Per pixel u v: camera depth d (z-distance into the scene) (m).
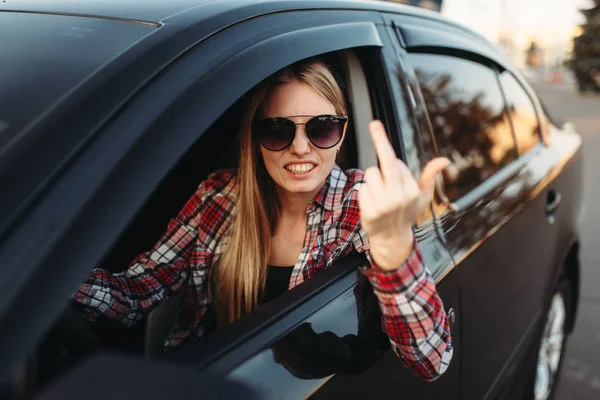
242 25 1.02
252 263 1.27
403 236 0.96
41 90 0.85
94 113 0.79
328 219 1.23
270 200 1.29
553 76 26.44
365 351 1.07
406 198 0.90
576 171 2.65
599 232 4.95
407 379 1.20
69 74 0.88
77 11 1.10
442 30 1.80
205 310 1.38
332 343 1.01
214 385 0.55
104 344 1.33
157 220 1.57
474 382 1.58
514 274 1.84
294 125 1.15
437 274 1.33
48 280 0.66
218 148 1.50
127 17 1.04
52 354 0.92
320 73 1.15
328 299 1.07
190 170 1.55
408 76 1.49
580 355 2.99
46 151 0.74
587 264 4.24
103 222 0.71
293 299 1.04
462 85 1.84
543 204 2.14
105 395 0.55
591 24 19.62
